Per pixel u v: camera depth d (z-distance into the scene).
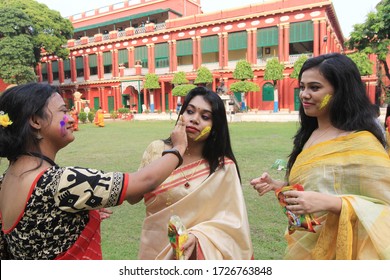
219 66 30.11
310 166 1.84
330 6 24.92
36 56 30.59
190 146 2.14
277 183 2.18
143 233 2.12
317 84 1.81
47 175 1.40
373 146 1.71
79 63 40.00
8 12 25.62
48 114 1.48
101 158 9.23
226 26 29.47
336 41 31.92
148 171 1.51
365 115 1.78
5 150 1.46
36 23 28.62
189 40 31.77
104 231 4.07
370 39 14.98
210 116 2.07
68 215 1.43
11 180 1.46
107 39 36.97
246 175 6.71
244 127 17.88
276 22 26.98
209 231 1.96
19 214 1.39
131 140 13.42
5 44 25.30
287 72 26.62
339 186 1.75
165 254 2.00
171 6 35.44
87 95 39.34
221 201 2.09
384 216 1.61
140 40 34.59
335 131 1.86
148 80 32.09
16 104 1.45
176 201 2.06
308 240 1.92
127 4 38.44
